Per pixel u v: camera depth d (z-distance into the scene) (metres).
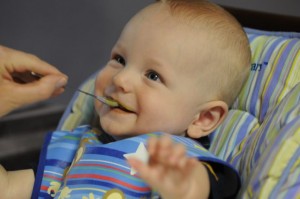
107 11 1.99
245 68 0.98
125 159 0.85
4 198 0.94
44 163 0.98
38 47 1.99
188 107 0.91
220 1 1.75
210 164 0.80
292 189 0.71
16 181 0.95
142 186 0.83
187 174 0.55
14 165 1.51
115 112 0.90
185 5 0.93
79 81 1.98
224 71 0.93
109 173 0.85
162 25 0.90
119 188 0.83
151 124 0.89
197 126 0.95
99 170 0.85
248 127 0.99
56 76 0.80
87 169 0.86
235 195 0.81
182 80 0.89
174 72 0.88
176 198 0.57
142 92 0.88
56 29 2.00
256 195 0.73
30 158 1.57
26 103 0.79
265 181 0.73
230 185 0.80
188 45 0.88
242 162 0.89
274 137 0.81
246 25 1.23
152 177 0.53
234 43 0.94
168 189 0.55
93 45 2.01
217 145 0.99
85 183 0.85
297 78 0.98
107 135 0.97
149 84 0.88
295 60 1.00
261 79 1.02
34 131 1.76
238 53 0.95
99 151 0.88
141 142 0.87
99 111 0.93
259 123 1.00
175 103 0.90
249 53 0.99
